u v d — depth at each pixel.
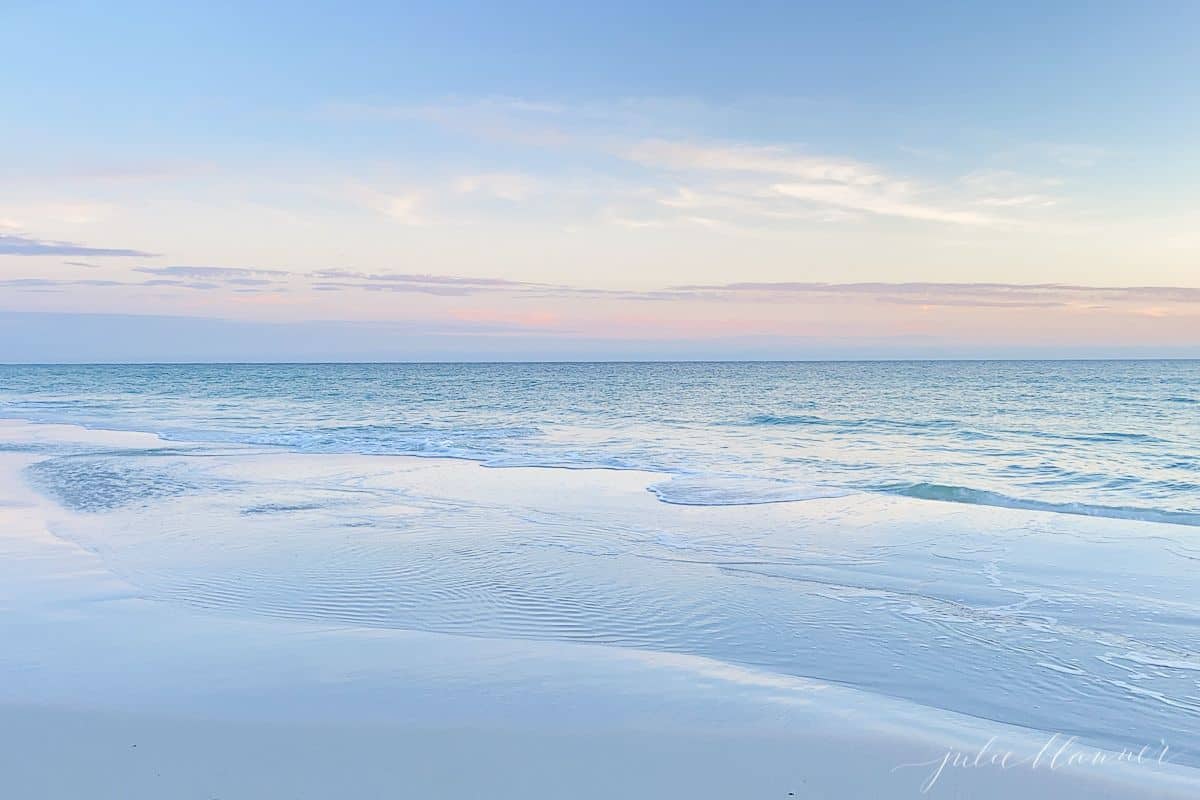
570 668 6.11
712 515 12.44
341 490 14.92
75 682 5.69
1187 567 9.24
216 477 16.59
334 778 4.25
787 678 5.99
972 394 46.66
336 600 8.07
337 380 76.38
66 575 9.02
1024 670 6.22
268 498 14.06
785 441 23.14
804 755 4.60
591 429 27.11
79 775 4.28
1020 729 5.12
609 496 14.14
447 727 4.93
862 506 13.13
